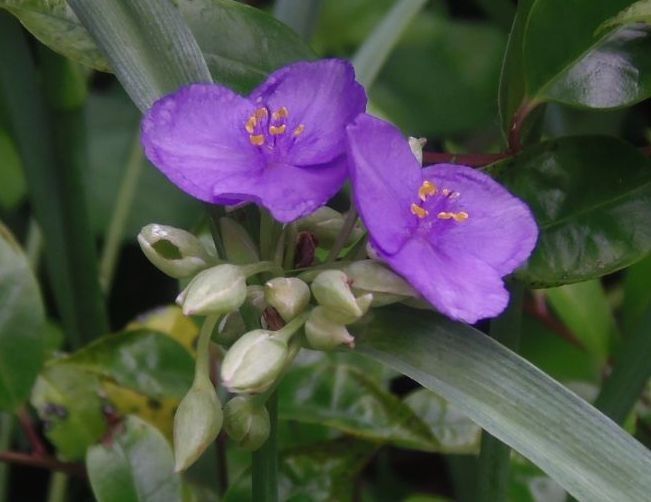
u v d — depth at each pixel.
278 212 0.28
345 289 0.28
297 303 0.28
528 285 0.32
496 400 0.28
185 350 0.38
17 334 0.37
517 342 0.33
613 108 0.32
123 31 0.30
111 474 0.35
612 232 0.32
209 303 0.28
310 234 0.30
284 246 0.29
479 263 0.29
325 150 0.29
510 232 0.30
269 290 0.28
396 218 0.29
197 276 0.28
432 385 0.28
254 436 0.29
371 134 0.28
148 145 0.29
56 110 0.37
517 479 0.38
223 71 0.33
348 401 0.38
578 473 0.28
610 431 0.28
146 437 0.36
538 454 0.28
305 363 0.38
